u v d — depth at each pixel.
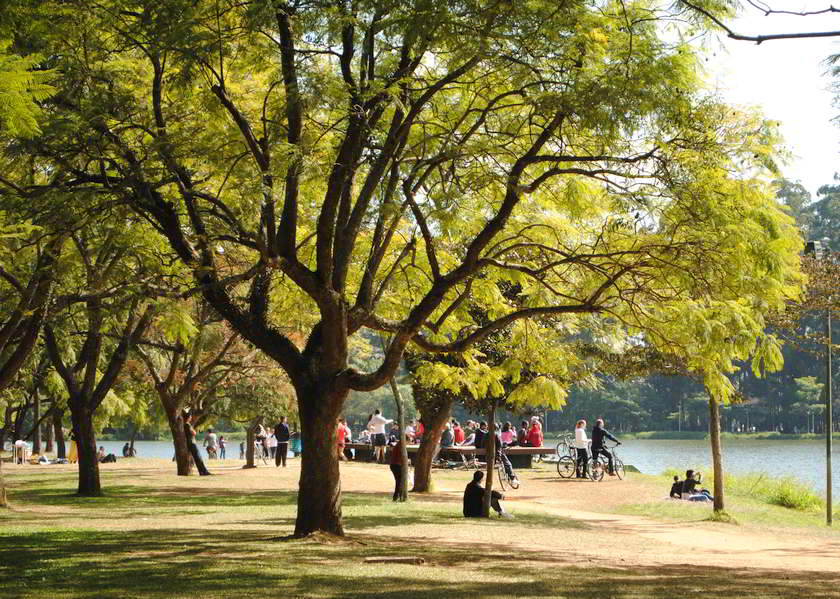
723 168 13.63
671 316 15.23
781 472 50.22
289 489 27.09
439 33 11.41
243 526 16.78
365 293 14.80
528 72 12.66
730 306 14.84
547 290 17.27
